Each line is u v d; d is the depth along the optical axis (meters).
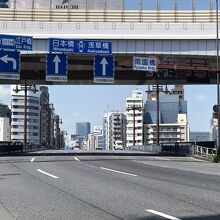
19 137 154.38
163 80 52.00
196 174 20.73
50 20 43.16
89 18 44.59
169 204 11.35
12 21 42.50
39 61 44.91
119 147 135.88
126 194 13.23
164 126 149.75
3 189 14.52
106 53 38.53
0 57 36.88
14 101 155.25
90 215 9.82
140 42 43.03
